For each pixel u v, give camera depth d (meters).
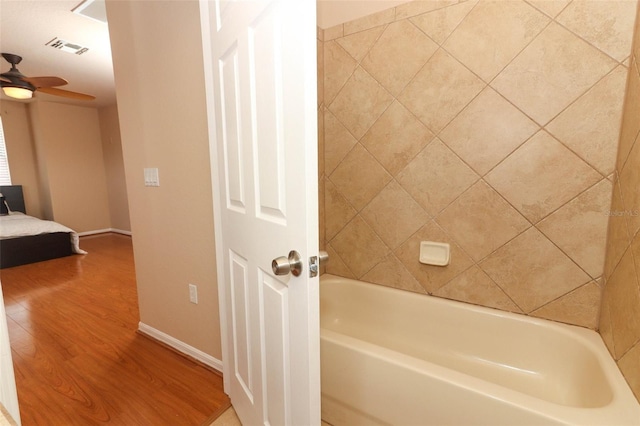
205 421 1.38
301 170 0.79
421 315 1.73
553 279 1.41
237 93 1.08
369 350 1.20
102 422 1.37
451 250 1.65
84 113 5.56
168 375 1.68
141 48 1.70
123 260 3.96
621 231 1.13
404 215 1.77
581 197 1.32
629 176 1.08
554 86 1.32
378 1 1.69
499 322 1.52
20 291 2.90
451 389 1.02
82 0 2.22
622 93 1.19
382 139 1.78
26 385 1.60
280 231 0.90
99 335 2.09
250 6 0.94
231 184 1.22
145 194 1.89
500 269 1.53
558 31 1.28
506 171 1.46
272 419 1.07
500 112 1.44
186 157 1.63
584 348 1.27
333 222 2.04
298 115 0.78
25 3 2.24
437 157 1.62
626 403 0.91
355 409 1.25
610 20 1.19
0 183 5.02
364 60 1.77
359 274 1.98
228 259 1.34
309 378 0.85
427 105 1.61
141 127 1.81
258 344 1.11
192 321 1.79
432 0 1.53
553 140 1.34
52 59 3.29
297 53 0.76
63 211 5.36
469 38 1.46
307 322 0.83
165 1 1.54
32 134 5.27
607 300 1.24
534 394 1.35
